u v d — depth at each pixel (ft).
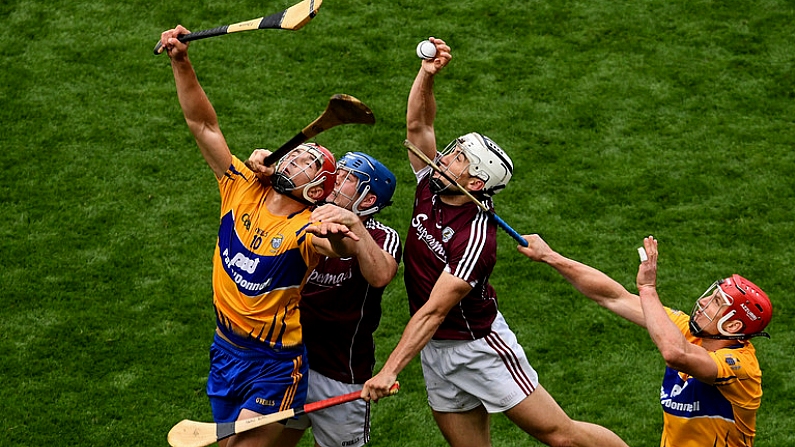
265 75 128.16
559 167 117.19
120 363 93.25
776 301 101.24
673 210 112.06
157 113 122.52
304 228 62.34
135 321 97.60
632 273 104.42
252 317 63.82
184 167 115.96
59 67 127.95
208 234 107.65
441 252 69.10
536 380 74.23
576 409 89.97
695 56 132.57
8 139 118.11
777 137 121.60
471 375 73.26
